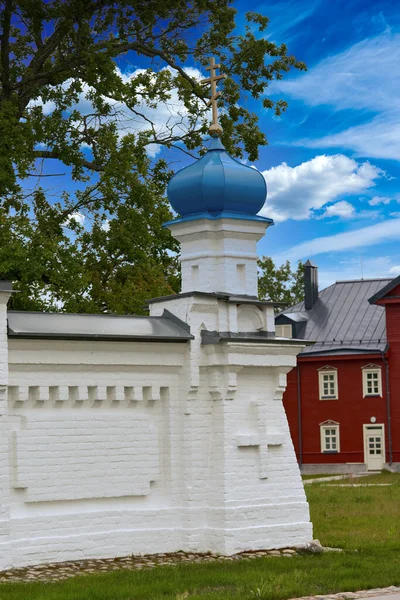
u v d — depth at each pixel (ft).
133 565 62.59
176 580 55.52
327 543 73.61
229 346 68.80
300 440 198.49
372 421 192.03
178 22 130.62
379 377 192.34
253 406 70.79
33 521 62.18
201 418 69.51
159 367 68.64
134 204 120.88
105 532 64.85
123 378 67.00
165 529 67.51
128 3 122.52
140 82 129.18
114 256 124.16
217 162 73.56
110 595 50.83
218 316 70.85
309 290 209.87
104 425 65.87
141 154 124.26
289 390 200.75
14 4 120.26
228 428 69.31
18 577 57.93
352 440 193.77
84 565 62.18
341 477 173.68
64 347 64.18
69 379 64.54
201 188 72.59
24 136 114.21
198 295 69.56
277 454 71.31
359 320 201.87
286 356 71.92
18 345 62.34
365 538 76.54
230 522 67.82
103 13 124.98
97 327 66.13
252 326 73.26
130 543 65.77
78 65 121.90
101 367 66.03
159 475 68.18
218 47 133.59
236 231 73.15
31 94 122.11
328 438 196.44
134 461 67.00
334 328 201.98
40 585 53.88
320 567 61.05
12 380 62.18
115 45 126.00
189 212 74.23
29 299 108.47
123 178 118.93
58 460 63.67
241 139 134.62
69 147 122.21
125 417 67.00
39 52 122.52
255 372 71.36
